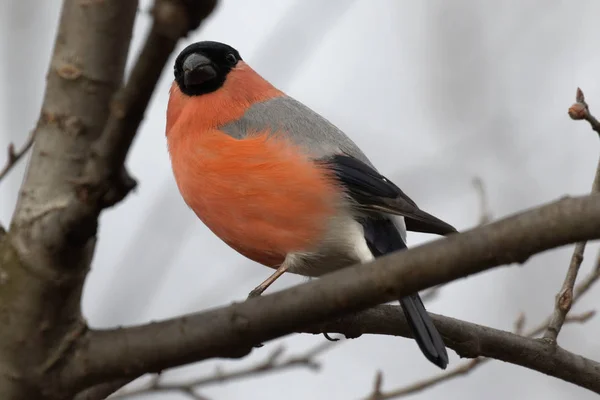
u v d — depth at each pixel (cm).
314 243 814
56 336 489
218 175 820
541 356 746
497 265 448
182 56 909
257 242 830
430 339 694
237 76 902
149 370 488
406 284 454
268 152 815
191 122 862
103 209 456
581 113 698
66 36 530
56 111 525
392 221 841
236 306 479
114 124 423
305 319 469
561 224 435
